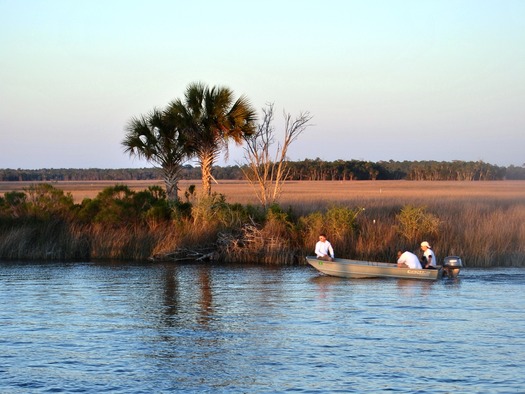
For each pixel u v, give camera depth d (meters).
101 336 22.30
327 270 34.44
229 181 179.25
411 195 77.00
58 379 18.05
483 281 32.62
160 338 21.98
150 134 47.75
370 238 39.19
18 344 21.33
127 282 32.75
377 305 26.94
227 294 29.50
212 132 47.09
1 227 43.38
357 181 186.75
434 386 17.33
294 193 86.25
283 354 20.12
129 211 43.69
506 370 18.53
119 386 17.52
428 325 23.48
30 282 32.69
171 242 41.00
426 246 34.31
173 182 48.50
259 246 40.19
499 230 40.03
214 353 20.31
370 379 17.88
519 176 194.50
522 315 24.97
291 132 48.19
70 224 43.69
